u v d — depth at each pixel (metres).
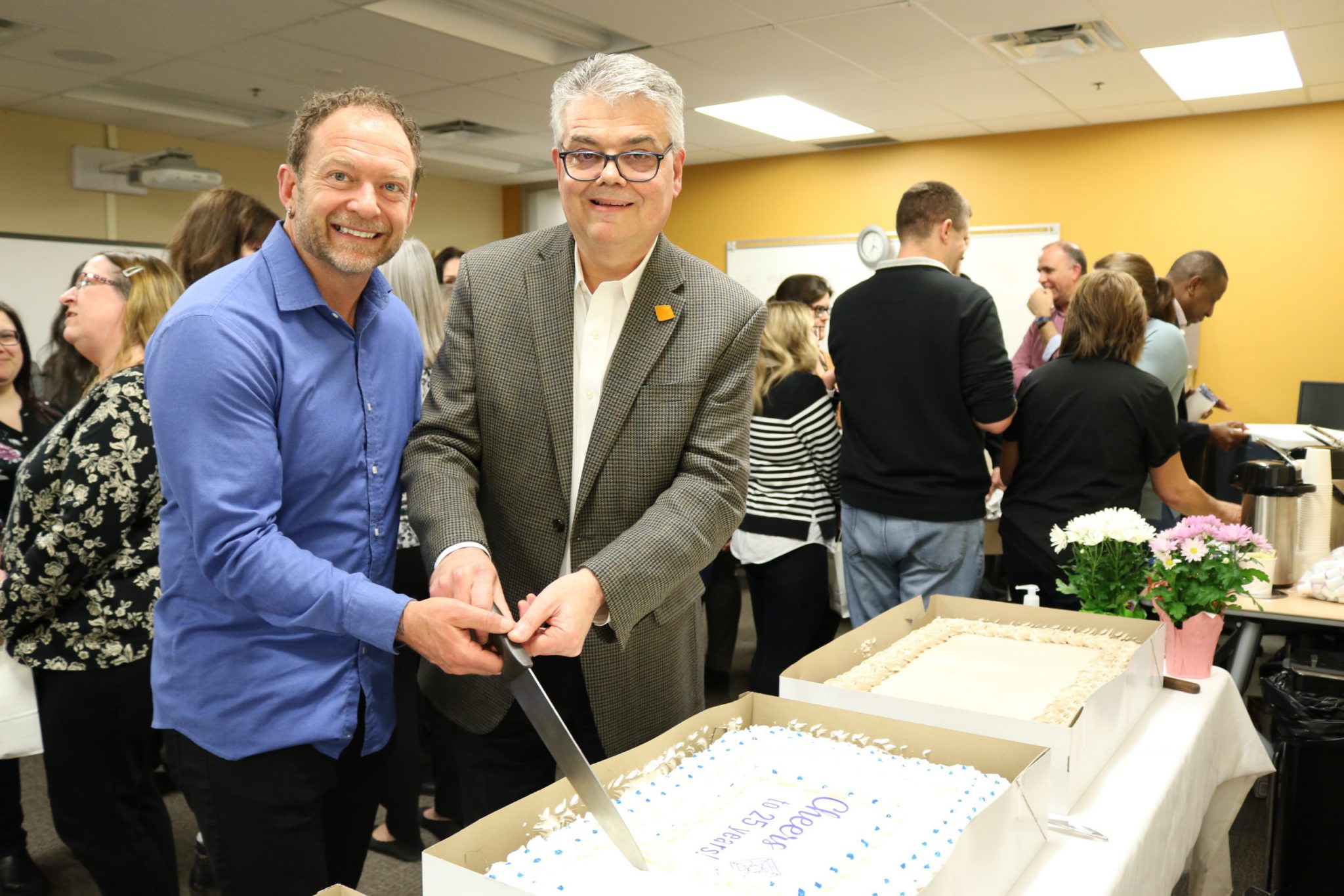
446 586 1.12
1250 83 5.39
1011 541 2.49
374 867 2.46
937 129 6.64
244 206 1.93
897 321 2.55
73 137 6.43
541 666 1.39
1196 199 6.18
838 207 7.43
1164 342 2.94
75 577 1.75
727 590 3.75
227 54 4.93
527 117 6.42
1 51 4.85
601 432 1.28
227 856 1.26
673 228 8.24
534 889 0.84
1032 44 4.76
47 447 1.76
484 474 1.37
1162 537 1.72
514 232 9.34
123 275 1.84
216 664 1.22
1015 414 2.53
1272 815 2.05
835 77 5.35
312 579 1.08
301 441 1.20
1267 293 6.02
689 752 1.14
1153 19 4.36
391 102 1.20
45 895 2.38
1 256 6.14
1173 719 1.50
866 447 2.66
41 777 3.08
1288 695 1.99
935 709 1.20
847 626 4.48
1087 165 6.50
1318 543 2.34
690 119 6.37
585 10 4.32
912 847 0.91
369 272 1.22
